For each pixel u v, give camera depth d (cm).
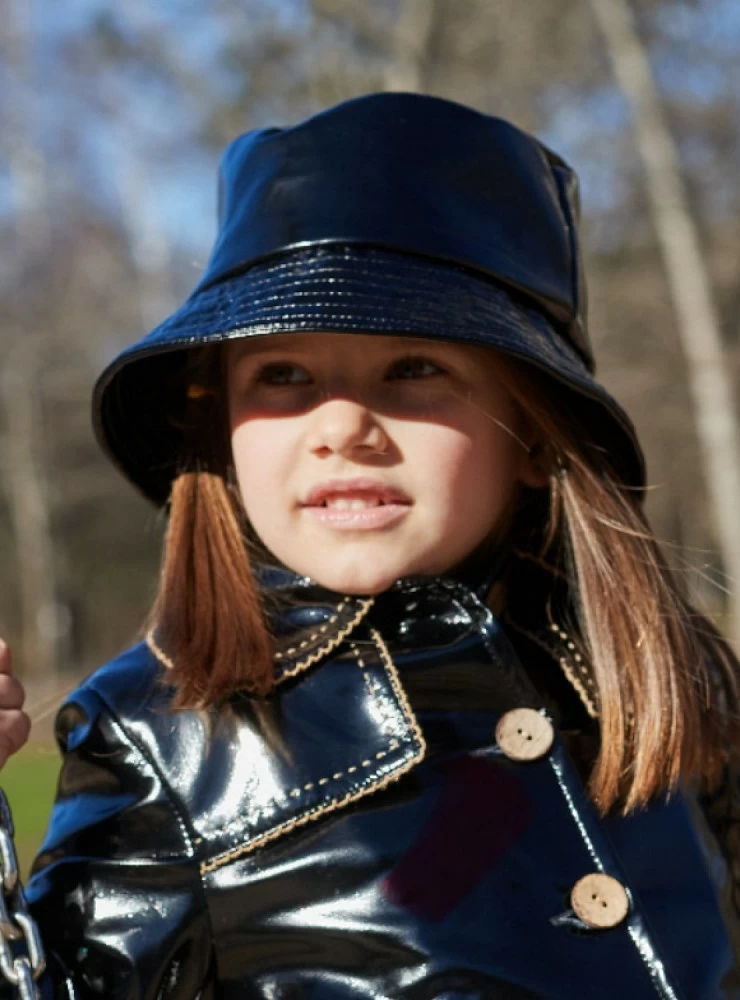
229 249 171
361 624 168
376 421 164
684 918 162
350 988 146
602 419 188
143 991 144
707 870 169
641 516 190
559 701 179
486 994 146
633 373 1786
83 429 2236
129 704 162
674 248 1314
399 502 165
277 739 158
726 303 1688
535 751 162
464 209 171
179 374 187
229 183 180
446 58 1341
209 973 150
